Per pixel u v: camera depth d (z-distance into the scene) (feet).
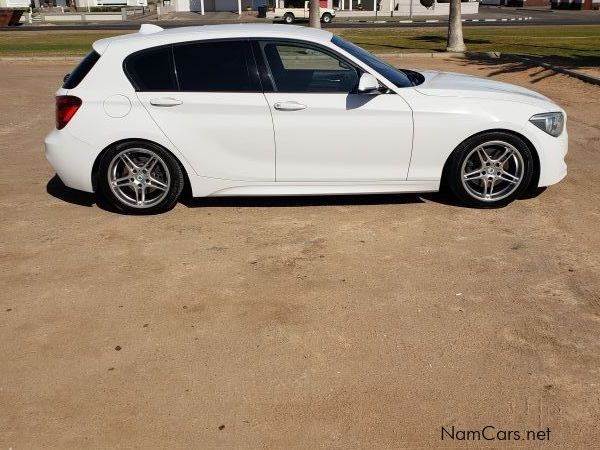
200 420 9.42
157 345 11.37
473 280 13.52
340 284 13.47
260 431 9.17
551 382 10.12
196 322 12.11
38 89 42.86
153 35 17.12
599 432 9.05
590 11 193.67
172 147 16.80
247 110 16.56
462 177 17.26
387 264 14.38
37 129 29.96
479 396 9.84
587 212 17.47
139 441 9.02
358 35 91.50
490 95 17.12
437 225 16.62
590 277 13.56
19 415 9.61
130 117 16.69
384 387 10.09
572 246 15.17
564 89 37.35
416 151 16.88
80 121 16.80
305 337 11.53
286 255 14.98
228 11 213.66
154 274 14.14
